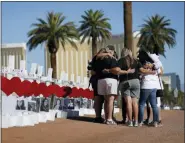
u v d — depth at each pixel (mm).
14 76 9055
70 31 43688
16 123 8047
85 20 48250
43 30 42688
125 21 19516
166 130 8180
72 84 13695
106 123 9195
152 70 9086
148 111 9734
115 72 8914
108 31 48500
